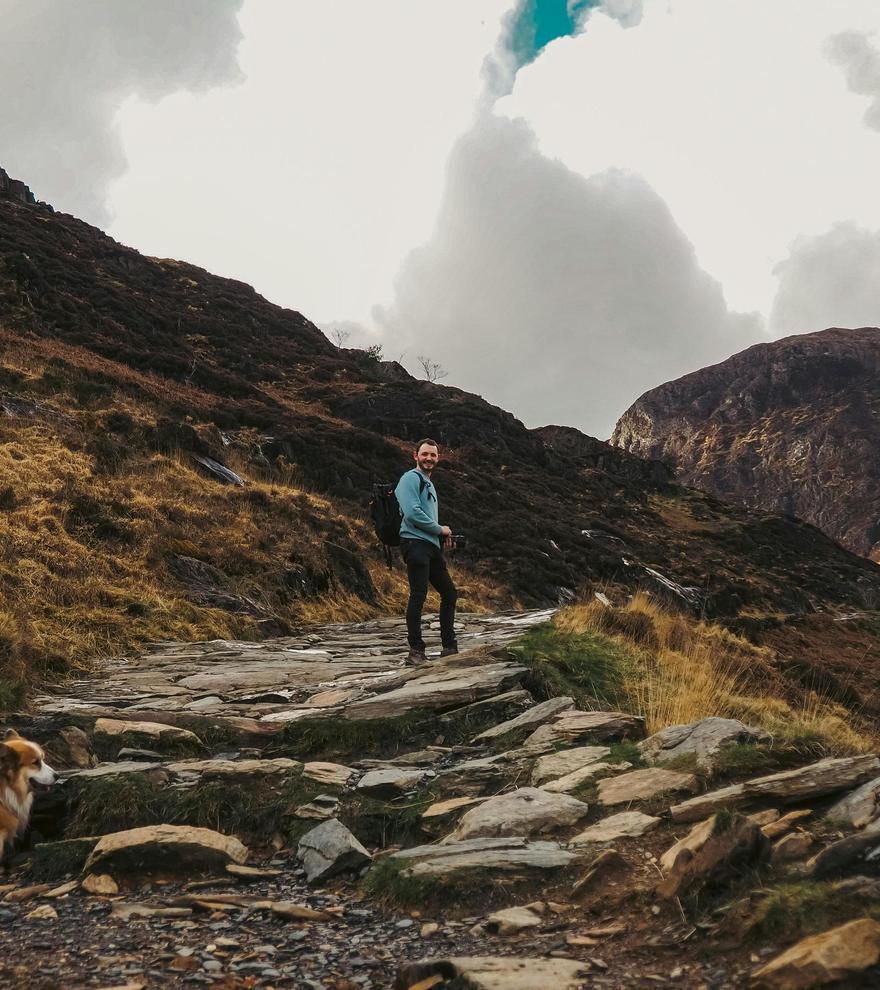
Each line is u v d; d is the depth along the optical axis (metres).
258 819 4.41
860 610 56.12
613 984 2.41
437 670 7.09
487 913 3.13
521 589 28.83
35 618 9.22
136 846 3.87
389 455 37.44
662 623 9.90
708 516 71.44
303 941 2.98
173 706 6.71
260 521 17.73
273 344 60.28
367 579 18.45
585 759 4.63
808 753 4.20
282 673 8.35
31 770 4.41
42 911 3.33
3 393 19.22
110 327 42.28
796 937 2.45
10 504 13.02
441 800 4.47
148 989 2.53
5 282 39.03
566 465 64.12
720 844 2.95
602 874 3.18
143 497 15.55
